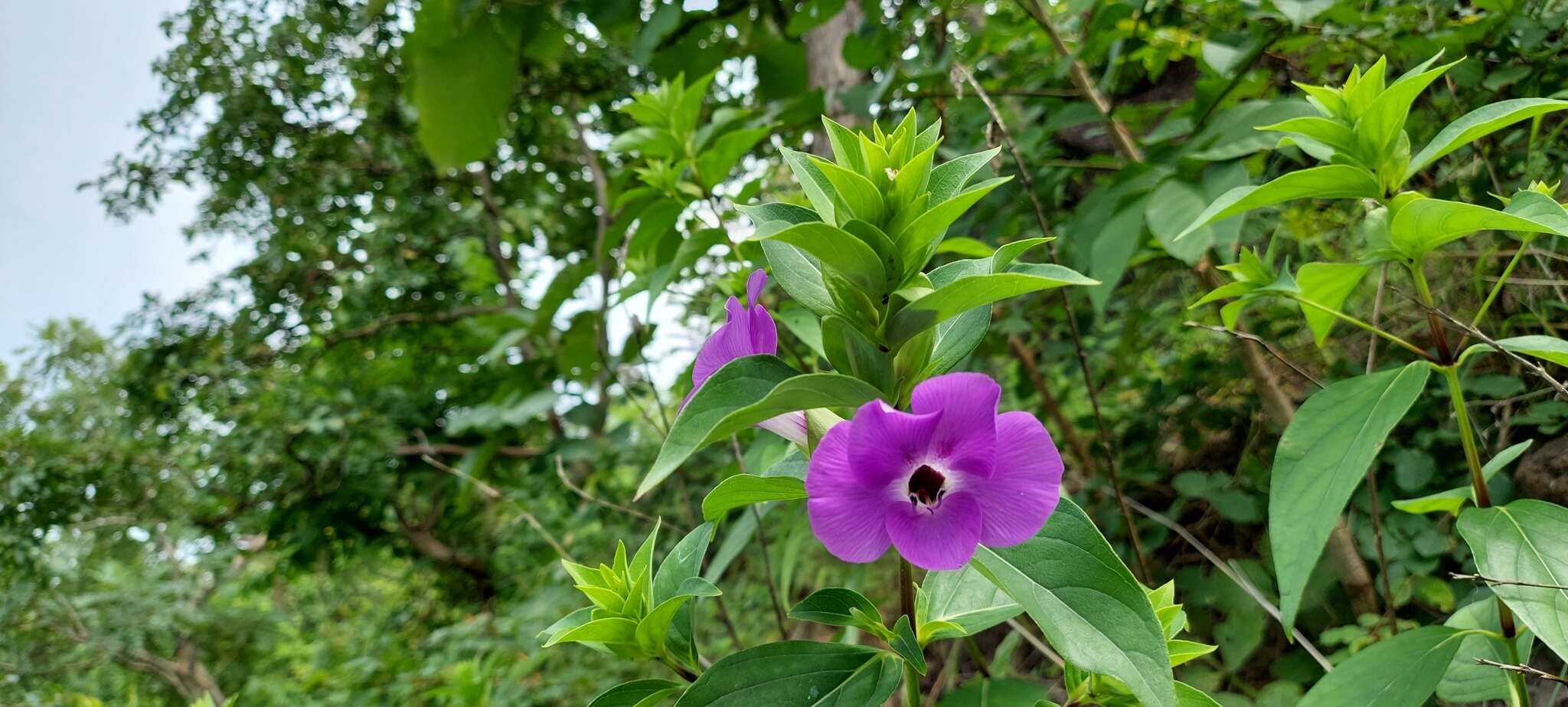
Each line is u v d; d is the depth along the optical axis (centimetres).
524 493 102
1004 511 17
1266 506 49
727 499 19
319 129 181
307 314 172
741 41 74
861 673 19
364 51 165
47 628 145
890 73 51
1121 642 16
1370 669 23
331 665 113
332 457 129
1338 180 22
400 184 173
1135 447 57
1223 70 42
